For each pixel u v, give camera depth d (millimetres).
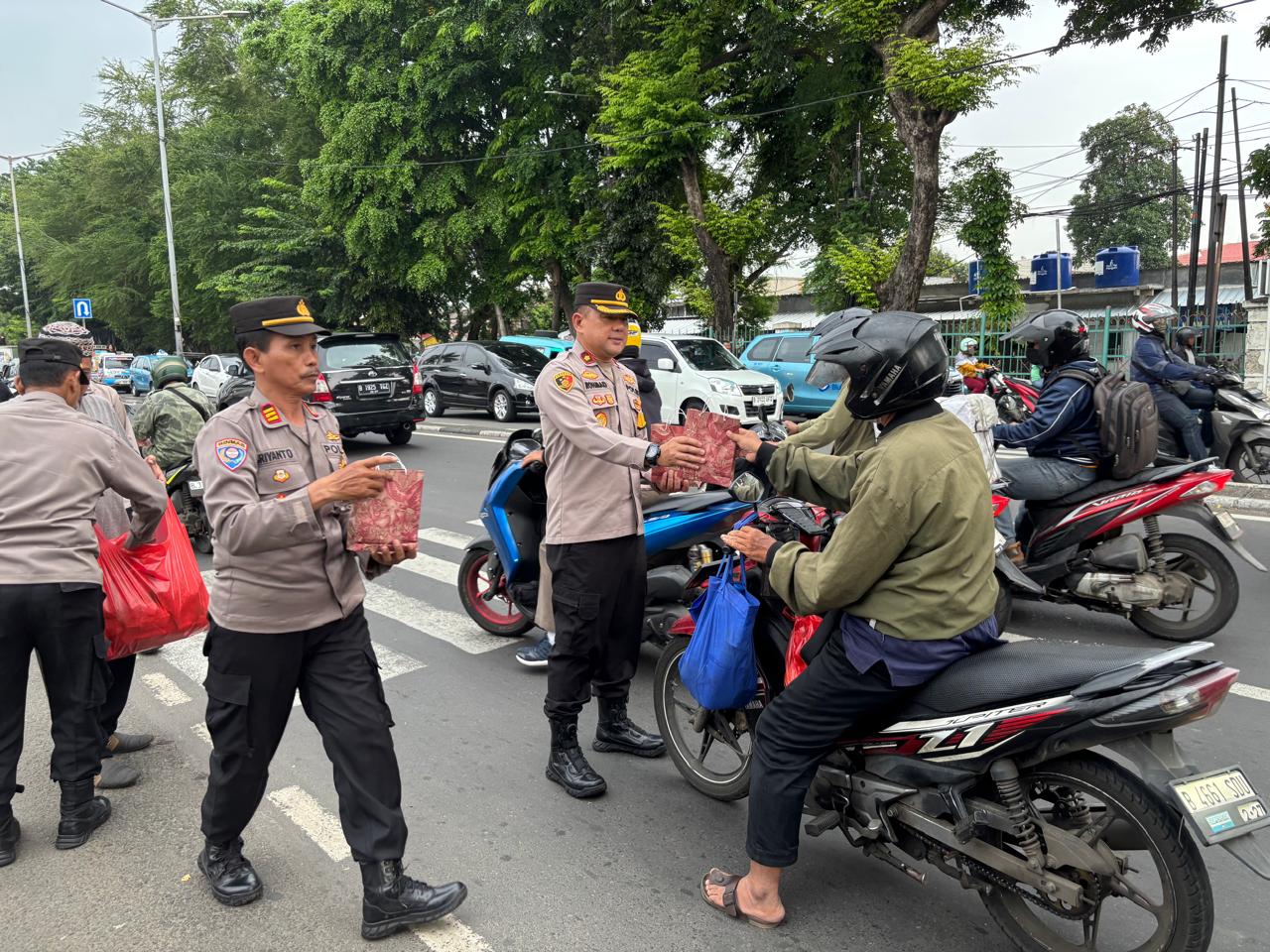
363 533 2439
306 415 2672
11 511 3068
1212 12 14148
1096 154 38875
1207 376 8141
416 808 3477
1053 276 23859
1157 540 4961
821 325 4625
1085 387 4836
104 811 3396
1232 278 30938
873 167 21578
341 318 27781
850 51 18016
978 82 15031
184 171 32000
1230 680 2164
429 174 23734
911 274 16438
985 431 4949
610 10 20406
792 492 2961
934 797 2496
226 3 32969
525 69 22062
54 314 51844
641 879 3004
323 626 2664
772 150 21484
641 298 21234
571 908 2838
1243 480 8820
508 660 5113
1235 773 2230
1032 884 2354
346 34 23531
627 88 19375
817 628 2756
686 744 3664
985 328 18812
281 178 30469
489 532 4984
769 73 19250
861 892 2920
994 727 2326
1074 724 2221
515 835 3279
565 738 3625
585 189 21688
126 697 3918
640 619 3787
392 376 13078
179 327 25188
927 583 2348
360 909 2854
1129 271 23922
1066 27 15289
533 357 17828
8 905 2887
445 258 23891
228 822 2791
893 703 2529
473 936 2699
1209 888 2199
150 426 7227
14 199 42656
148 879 3033
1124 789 2246
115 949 2666
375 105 23031
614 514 3486
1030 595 4980
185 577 3662
